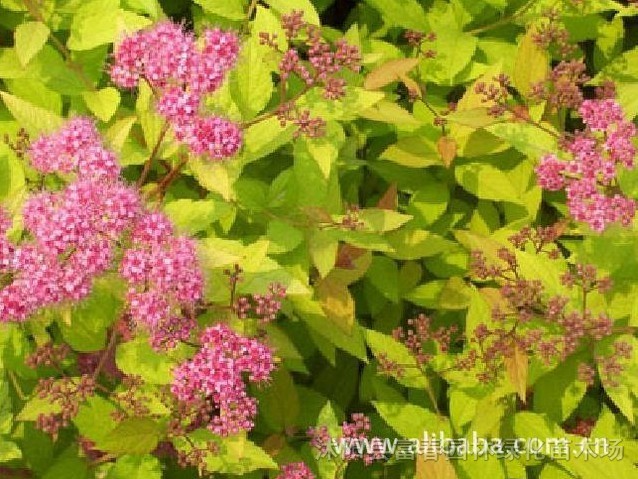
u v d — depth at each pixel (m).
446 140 0.64
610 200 0.58
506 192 0.65
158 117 0.56
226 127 0.53
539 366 0.59
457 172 0.65
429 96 0.67
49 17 0.60
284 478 0.57
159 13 0.61
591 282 0.58
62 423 0.54
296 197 0.60
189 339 0.54
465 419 0.60
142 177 0.56
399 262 0.67
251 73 0.58
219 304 0.56
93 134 0.54
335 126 0.62
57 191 0.54
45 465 0.56
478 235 0.63
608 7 0.68
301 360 0.61
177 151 0.57
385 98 0.66
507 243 0.64
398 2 0.67
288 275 0.56
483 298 0.60
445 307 0.64
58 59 0.60
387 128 0.67
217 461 0.55
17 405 0.57
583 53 0.71
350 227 0.58
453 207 0.68
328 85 0.56
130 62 0.54
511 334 0.58
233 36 0.54
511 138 0.62
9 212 0.54
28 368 0.56
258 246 0.55
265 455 0.55
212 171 0.53
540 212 0.67
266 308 0.55
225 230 0.60
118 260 0.53
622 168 0.59
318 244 0.58
